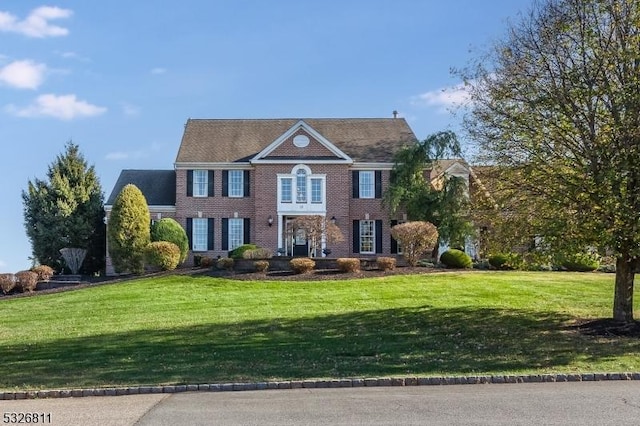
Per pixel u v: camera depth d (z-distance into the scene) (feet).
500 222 59.98
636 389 39.58
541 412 33.60
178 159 134.21
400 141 140.15
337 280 94.27
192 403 37.78
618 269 60.44
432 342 56.65
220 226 133.49
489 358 49.37
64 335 65.57
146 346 57.47
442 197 118.21
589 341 54.60
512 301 76.95
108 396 40.81
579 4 55.77
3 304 89.76
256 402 37.65
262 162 131.85
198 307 79.15
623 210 50.96
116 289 94.48
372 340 58.13
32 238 140.36
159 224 120.67
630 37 53.72
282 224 131.34
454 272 100.53
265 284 92.79
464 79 62.23
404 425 31.35
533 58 57.36
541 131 56.08
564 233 54.39
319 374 44.68
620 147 52.39
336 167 132.36
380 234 132.46
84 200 142.72
